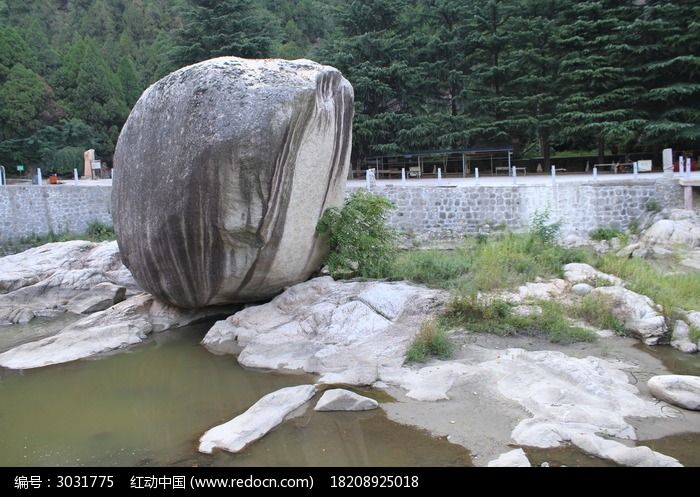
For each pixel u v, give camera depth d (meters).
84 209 20.08
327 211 8.88
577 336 7.20
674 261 12.09
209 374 6.91
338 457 4.69
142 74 41.84
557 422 5.00
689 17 20.88
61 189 19.86
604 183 15.67
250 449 4.89
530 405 5.36
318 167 8.00
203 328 9.05
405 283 8.75
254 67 7.37
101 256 12.80
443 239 16.89
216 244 7.82
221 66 7.30
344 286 8.45
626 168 22.73
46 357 7.75
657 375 6.11
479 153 26.02
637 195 15.50
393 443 4.86
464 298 7.74
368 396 5.86
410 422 5.22
